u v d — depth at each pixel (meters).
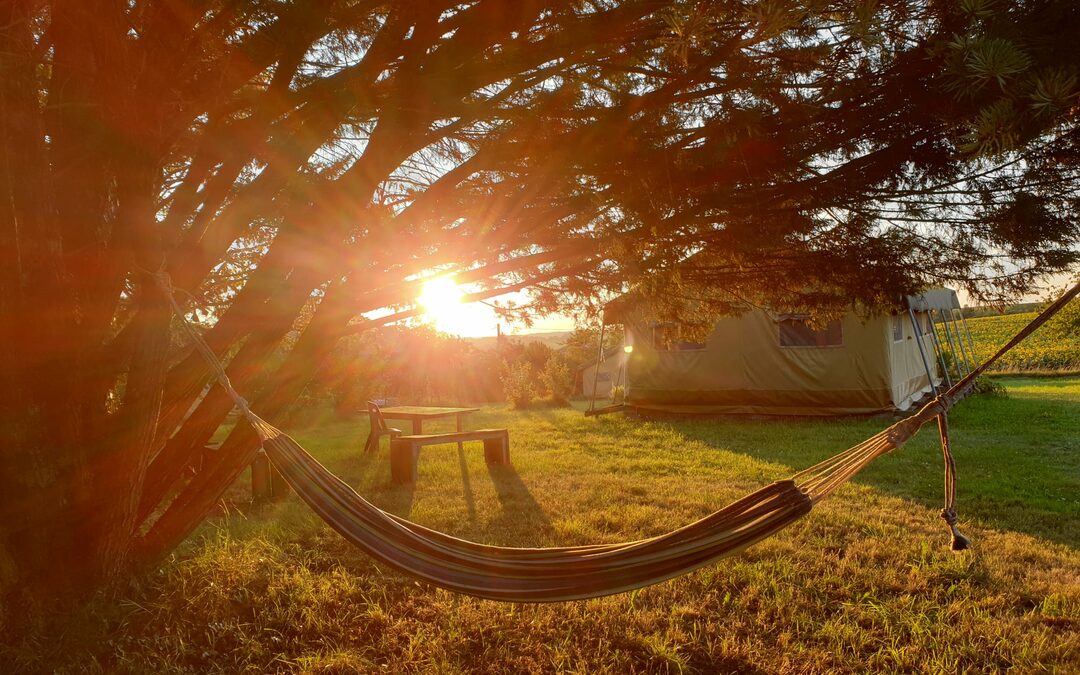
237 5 2.83
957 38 1.94
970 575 4.83
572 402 22.95
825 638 3.94
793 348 14.51
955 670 3.51
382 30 3.01
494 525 6.31
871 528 6.04
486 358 25.48
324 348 4.04
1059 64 2.00
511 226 3.68
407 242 3.88
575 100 3.22
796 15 2.07
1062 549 5.56
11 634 3.36
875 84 2.74
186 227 4.10
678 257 3.66
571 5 2.87
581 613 4.31
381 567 5.14
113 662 3.50
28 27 3.06
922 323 17.62
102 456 3.71
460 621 4.18
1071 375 28.66
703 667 3.68
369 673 3.60
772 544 5.61
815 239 3.75
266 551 5.25
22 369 3.36
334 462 10.30
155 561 4.23
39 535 3.52
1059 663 3.56
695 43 2.36
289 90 3.15
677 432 13.24
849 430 12.68
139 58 3.04
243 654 3.76
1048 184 2.87
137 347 3.62
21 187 3.20
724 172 3.04
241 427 4.07
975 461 9.39
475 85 2.94
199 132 3.66
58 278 3.42
